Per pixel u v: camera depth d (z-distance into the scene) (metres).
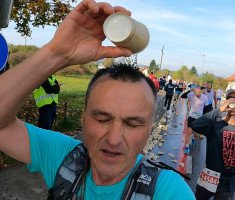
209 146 2.97
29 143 1.24
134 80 0.96
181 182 1.04
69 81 22.38
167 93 15.34
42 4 6.75
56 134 1.32
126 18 0.92
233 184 2.91
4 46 1.79
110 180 1.05
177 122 12.01
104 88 0.95
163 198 0.98
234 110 2.81
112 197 1.03
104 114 0.93
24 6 6.88
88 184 1.08
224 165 2.88
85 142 1.01
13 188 3.76
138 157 1.18
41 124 5.30
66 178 1.10
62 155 1.21
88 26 1.02
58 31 1.00
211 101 12.09
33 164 1.23
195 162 6.45
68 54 1.01
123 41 0.93
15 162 4.56
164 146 7.59
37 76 1.02
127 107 0.92
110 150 0.92
